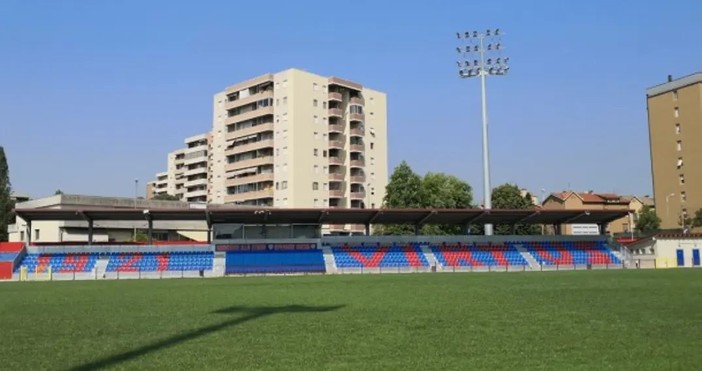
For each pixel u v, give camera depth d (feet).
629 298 88.28
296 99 366.84
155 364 41.24
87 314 75.46
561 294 98.37
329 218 227.40
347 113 393.29
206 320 66.80
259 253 228.22
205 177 511.81
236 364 40.78
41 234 268.82
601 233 259.80
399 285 131.85
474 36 248.93
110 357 44.19
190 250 224.74
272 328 58.70
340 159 385.29
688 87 337.31
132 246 219.82
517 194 342.23
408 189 304.91
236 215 215.51
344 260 230.07
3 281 184.75
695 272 180.65
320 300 92.17
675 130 344.69
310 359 42.11
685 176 338.34
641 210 392.27
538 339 49.62
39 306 88.22
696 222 307.58
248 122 392.27
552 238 256.32
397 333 54.03
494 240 251.80
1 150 295.48
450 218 235.61
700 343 46.65
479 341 48.98
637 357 41.29
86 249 217.15
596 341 48.21
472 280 150.71
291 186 363.35
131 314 74.74
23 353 46.47
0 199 287.48
